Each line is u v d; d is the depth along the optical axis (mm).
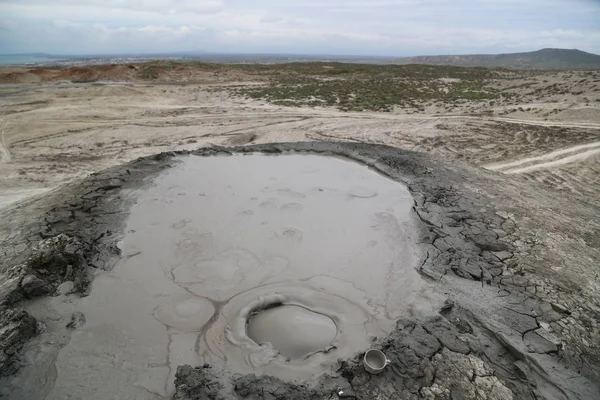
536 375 3701
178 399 3277
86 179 8094
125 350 3945
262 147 10375
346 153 10000
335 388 3406
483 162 11906
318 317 4484
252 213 6875
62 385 3512
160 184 7988
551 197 8188
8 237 5848
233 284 5004
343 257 5625
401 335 4008
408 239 6098
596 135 13820
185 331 4219
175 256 5586
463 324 4242
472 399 3383
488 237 6184
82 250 5402
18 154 12117
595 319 4516
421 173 8844
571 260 5703
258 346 4020
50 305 4516
